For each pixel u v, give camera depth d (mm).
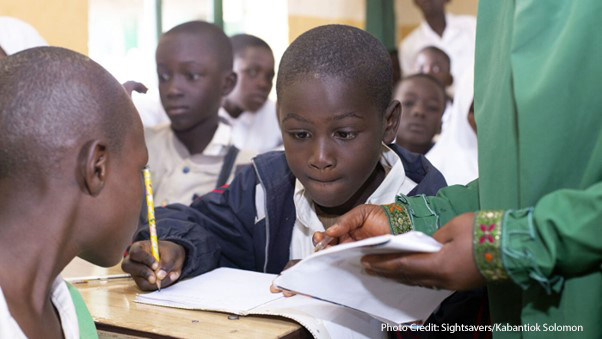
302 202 1332
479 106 1057
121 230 840
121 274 1368
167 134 2344
